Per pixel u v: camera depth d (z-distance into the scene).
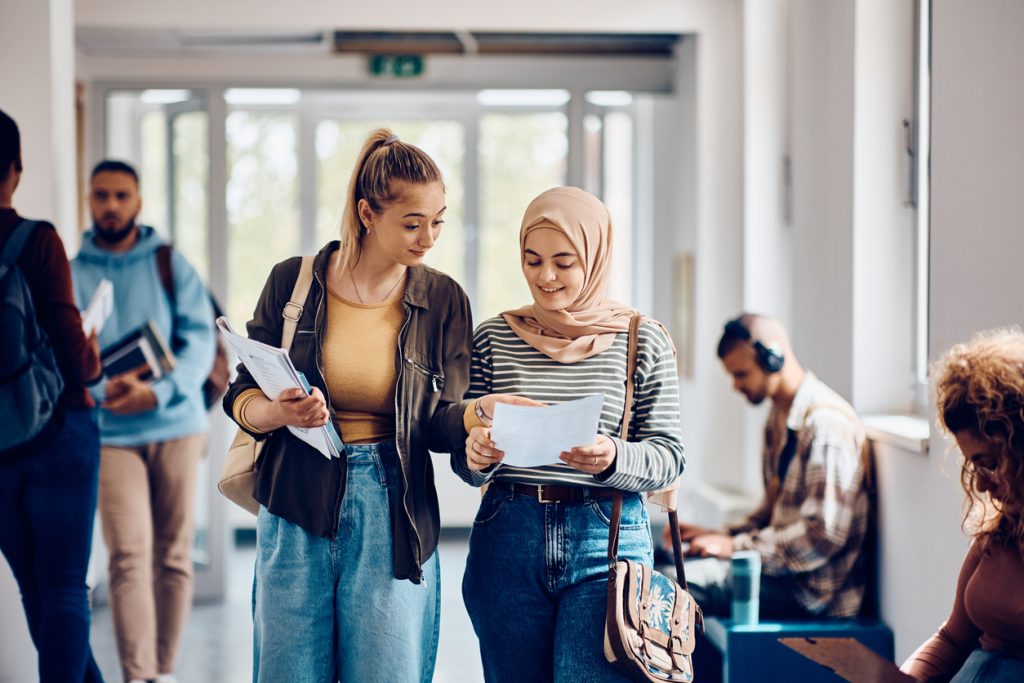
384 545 2.28
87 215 5.57
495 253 6.93
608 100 6.28
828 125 3.94
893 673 2.14
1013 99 2.63
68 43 3.79
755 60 4.87
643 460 2.22
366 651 2.28
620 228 6.34
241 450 2.40
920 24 3.60
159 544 4.06
